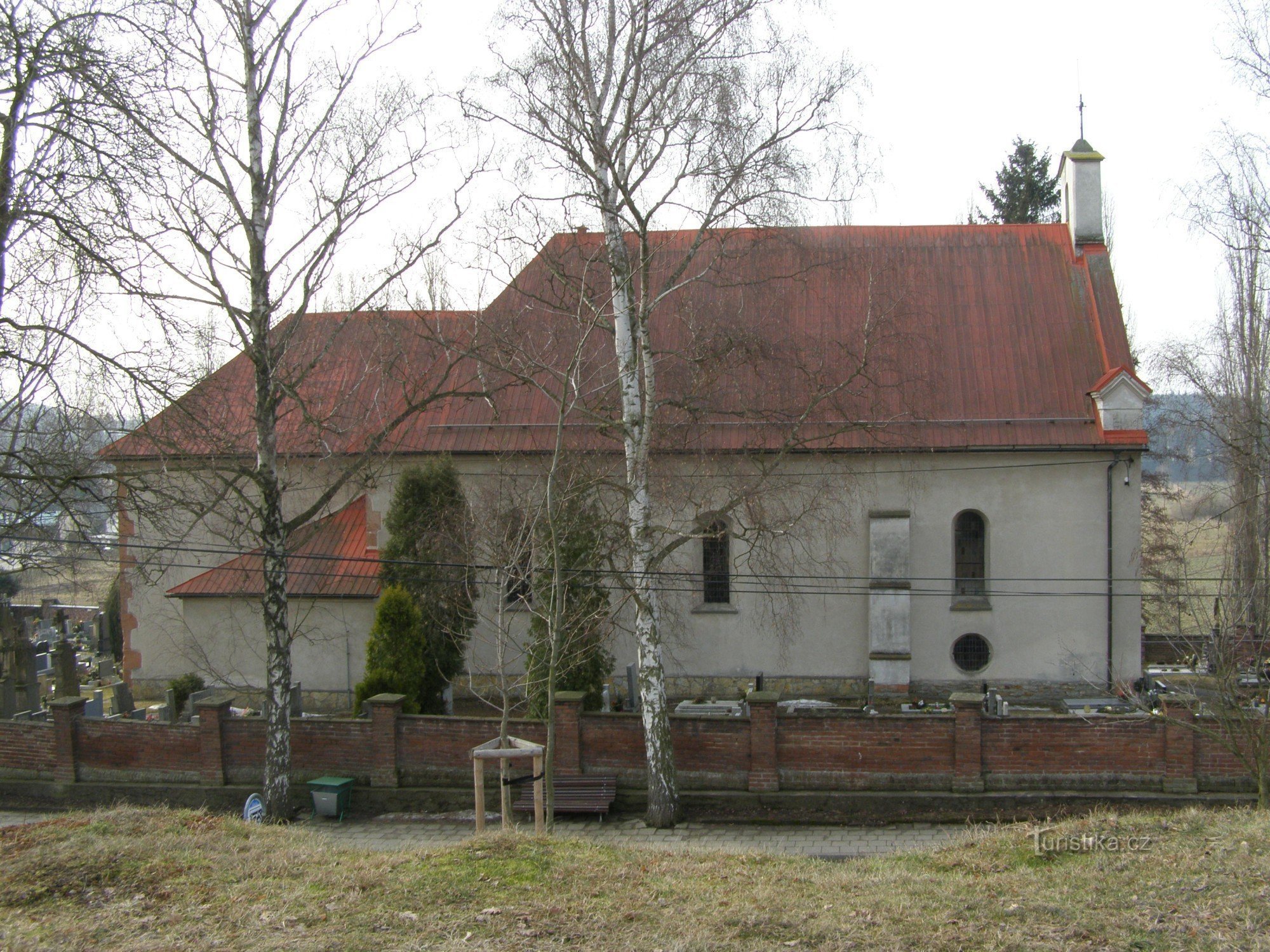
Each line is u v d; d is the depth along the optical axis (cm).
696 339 1911
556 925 1012
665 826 1886
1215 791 1850
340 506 2992
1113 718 1888
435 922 1016
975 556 2728
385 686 2327
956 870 1285
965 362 2759
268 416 1916
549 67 1756
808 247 1956
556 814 1966
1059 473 2653
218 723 2091
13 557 1939
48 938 968
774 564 2241
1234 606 1859
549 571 1822
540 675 2102
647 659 1908
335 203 1900
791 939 989
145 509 1769
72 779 2141
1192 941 961
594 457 2209
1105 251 2908
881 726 1936
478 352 1992
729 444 2469
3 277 1614
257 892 1109
